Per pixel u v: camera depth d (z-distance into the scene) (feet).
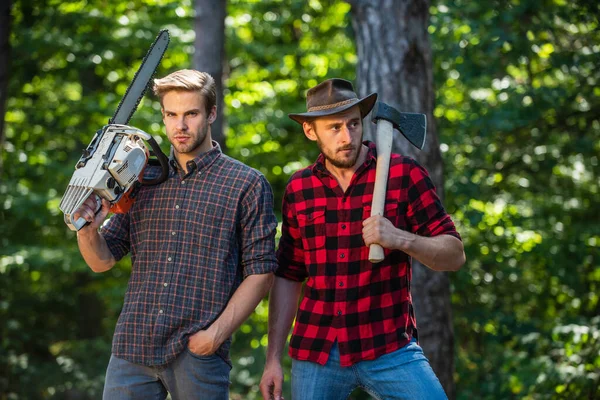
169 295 9.96
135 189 10.00
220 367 10.23
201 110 9.87
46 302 43.98
